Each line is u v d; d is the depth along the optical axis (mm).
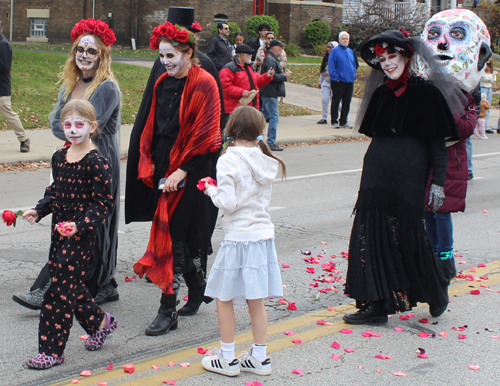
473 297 4918
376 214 4230
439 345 4000
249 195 3492
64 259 3578
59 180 3662
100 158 3621
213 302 4793
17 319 4293
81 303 3752
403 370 3635
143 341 4016
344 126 14648
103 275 4484
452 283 5266
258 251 3500
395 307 4242
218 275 3561
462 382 3490
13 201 7547
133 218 4578
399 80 4191
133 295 4879
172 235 4160
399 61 4145
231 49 13766
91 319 3785
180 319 4422
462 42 5250
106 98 4395
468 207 8219
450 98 4383
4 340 3939
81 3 26938
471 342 4055
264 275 3492
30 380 3420
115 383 3402
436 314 4438
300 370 3590
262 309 3553
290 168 10492
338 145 13109
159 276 4102
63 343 3631
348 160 11414
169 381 3418
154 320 4203
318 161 11219
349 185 9336
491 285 5227
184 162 4125
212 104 4164
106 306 4625
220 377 3510
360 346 3969
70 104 3604
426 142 4254
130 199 4531
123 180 9078
